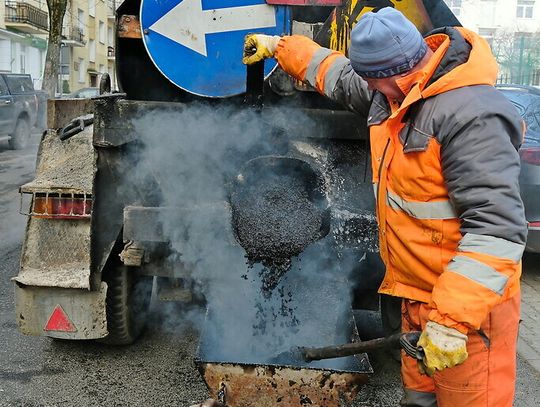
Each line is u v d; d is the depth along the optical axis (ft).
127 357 12.12
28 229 10.86
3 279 16.43
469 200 6.13
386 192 7.02
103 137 10.06
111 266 11.12
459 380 6.95
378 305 11.17
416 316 7.37
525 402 11.14
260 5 9.99
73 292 10.71
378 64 6.54
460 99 6.21
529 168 16.88
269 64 10.21
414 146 6.45
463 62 6.42
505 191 5.99
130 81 11.41
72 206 10.61
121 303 11.39
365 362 8.60
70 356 12.06
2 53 100.22
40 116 54.24
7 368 11.46
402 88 6.65
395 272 7.41
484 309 5.96
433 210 6.60
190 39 10.00
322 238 9.45
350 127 9.89
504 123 6.18
